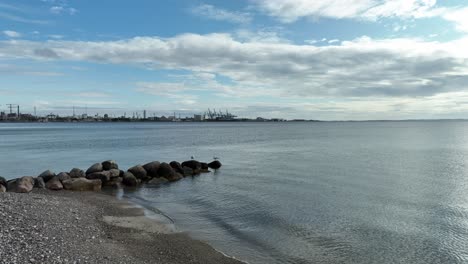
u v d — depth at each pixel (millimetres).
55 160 43469
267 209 18406
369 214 17672
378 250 12852
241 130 165250
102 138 93125
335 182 26922
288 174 31219
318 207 18938
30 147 63531
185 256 11469
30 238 11023
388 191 23547
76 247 10883
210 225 15391
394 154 50031
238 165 38062
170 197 21625
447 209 18859
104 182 24828
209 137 100625
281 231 14742
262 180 28031
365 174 31109
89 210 16688
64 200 18219
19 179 21641
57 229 12547
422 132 137125
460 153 51219
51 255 9734
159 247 12172
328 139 90688
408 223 16250
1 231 11367
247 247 12742
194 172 31953
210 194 22500
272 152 54000
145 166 28344
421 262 11891
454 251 12883
